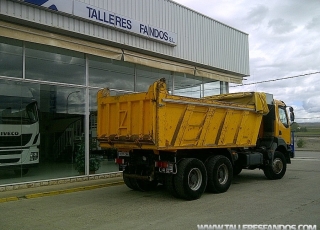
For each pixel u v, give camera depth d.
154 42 14.17
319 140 46.03
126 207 8.19
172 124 8.52
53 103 11.46
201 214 7.38
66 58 11.83
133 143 8.70
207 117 9.45
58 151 11.57
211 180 9.62
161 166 8.73
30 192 9.90
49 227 6.54
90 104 12.49
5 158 10.29
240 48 19.53
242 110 10.68
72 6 11.11
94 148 12.57
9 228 6.51
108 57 12.45
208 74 17.22
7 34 9.77
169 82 15.70
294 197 9.11
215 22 17.70
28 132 10.82
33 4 10.13
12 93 10.46
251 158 11.45
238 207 7.99
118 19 12.55
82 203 8.69
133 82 14.06
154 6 14.18
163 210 7.82
